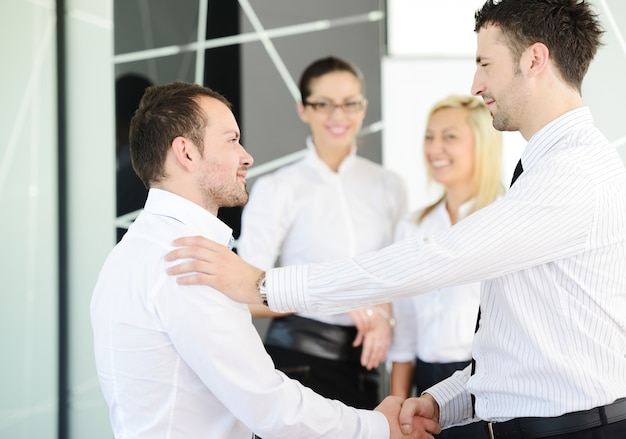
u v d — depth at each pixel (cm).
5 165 339
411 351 284
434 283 164
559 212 157
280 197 301
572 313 160
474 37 396
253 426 164
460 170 278
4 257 338
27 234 346
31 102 348
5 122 339
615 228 160
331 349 288
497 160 279
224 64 382
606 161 163
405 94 396
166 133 173
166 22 373
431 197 389
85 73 362
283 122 388
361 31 395
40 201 351
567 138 166
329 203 302
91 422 359
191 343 160
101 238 362
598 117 298
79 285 359
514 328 165
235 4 383
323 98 302
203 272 162
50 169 353
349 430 172
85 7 362
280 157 388
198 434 166
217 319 161
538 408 162
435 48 396
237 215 379
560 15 167
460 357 264
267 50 387
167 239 167
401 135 396
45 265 352
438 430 190
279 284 166
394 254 165
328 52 393
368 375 294
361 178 309
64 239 356
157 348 163
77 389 358
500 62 171
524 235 158
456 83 396
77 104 360
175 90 177
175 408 164
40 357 349
